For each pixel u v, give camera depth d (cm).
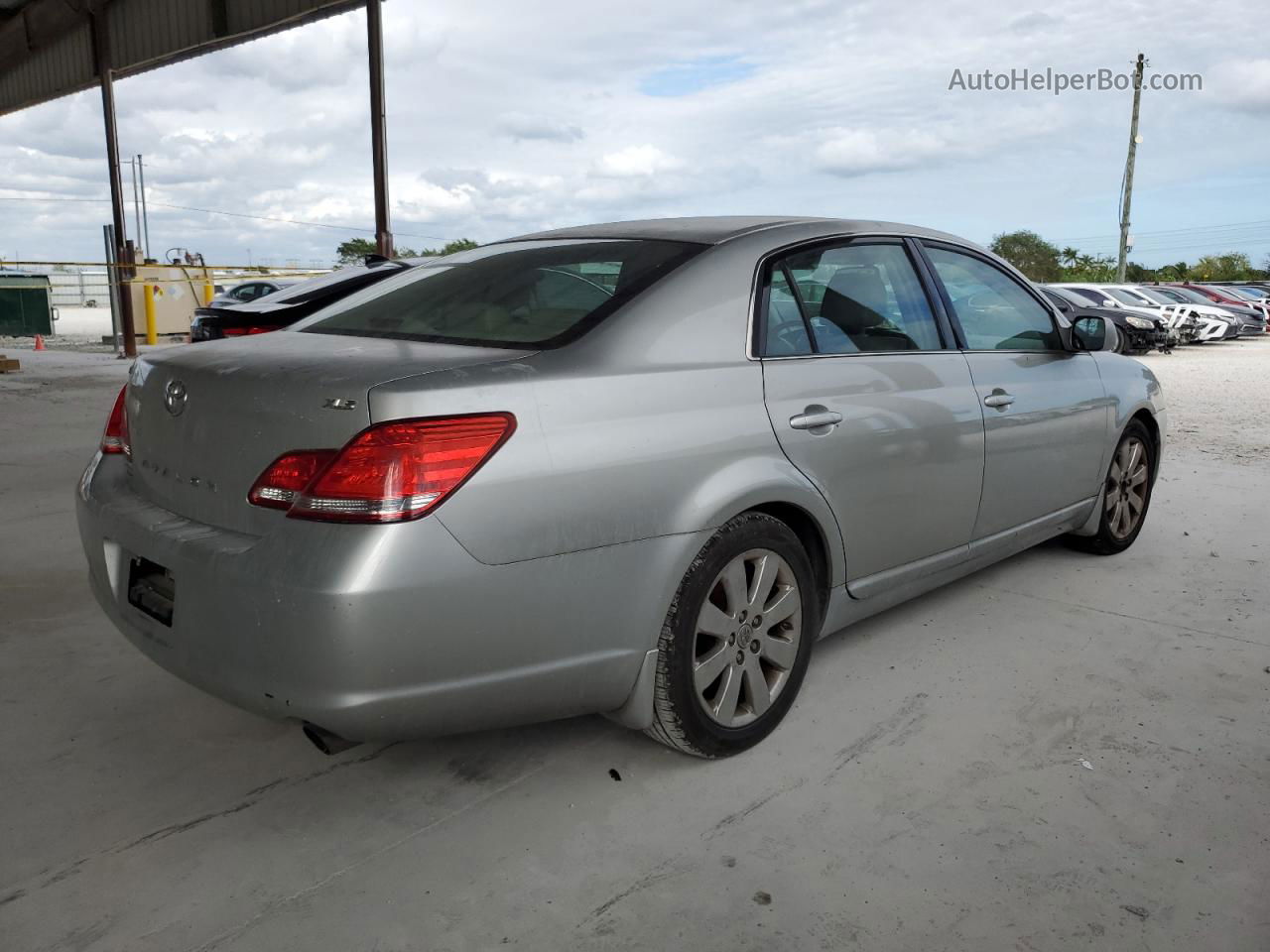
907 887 208
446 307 269
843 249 304
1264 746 269
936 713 288
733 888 208
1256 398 1082
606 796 244
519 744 271
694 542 238
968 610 374
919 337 321
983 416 333
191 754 266
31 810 238
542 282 270
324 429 199
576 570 217
